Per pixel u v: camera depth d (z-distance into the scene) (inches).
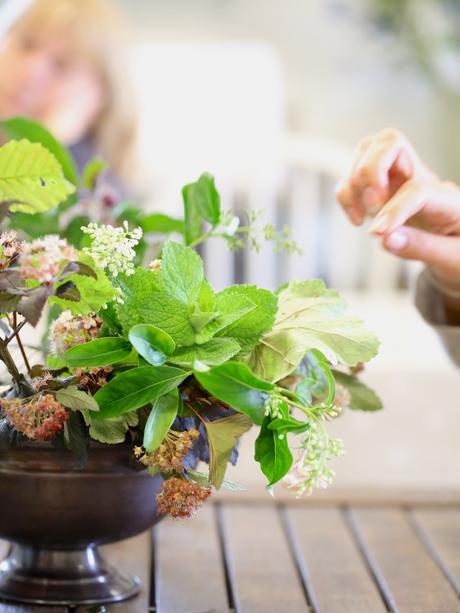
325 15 146.6
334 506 56.1
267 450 35.0
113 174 128.8
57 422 34.5
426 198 44.6
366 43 147.3
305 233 134.6
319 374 39.1
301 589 44.3
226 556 48.3
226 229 43.3
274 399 34.3
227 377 33.5
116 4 143.8
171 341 34.4
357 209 46.3
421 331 89.7
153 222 49.6
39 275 33.3
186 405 36.1
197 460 36.4
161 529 51.6
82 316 35.4
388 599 43.6
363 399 42.2
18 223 49.7
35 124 47.8
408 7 144.9
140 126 129.1
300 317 37.1
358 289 136.4
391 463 60.6
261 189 129.3
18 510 38.7
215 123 135.6
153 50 134.7
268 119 136.7
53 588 40.5
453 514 55.1
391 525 53.2
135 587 42.8
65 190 36.9
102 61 123.6
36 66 119.9
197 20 145.9
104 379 35.7
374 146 45.9
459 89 145.9
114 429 35.8
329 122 148.4
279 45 147.2
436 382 66.9
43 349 38.4
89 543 40.0
